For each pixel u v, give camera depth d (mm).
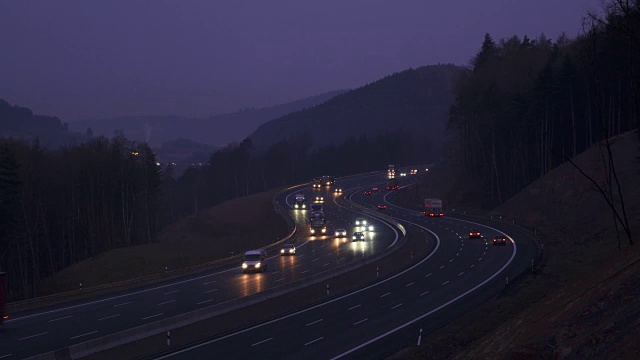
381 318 37531
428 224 97000
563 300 21938
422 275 53656
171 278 58312
